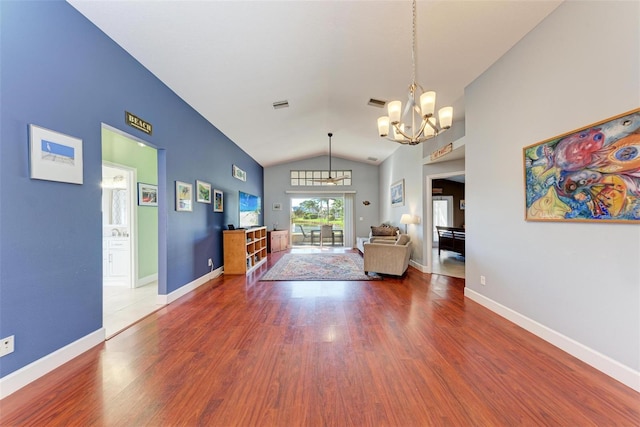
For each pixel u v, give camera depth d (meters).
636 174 1.63
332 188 9.02
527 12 2.23
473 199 3.31
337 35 2.64
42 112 1.84
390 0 2.20
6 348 1.61
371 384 1.70
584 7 1.94
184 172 3.76
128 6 2.14
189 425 1.37
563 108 2.11
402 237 4.85
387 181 7.96
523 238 2.53
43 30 1.85
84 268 2.15
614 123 1.74
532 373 1.81
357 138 6.45
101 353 2.10
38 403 1.52
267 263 6.04
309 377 1.77
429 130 2.71
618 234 1.73
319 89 3.96
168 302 3.32
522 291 2.55
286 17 2.38
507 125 2.73
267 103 4.24
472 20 2.35
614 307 1.75
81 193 2.14
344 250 8.27
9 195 1.64
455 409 1.48
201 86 3.45
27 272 1.73
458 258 6.73
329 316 2.85
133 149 4.05
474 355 2.04
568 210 2.06
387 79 3.48
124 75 2.62
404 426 1.36
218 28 2.47
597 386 1.67
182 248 3.69
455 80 3.32
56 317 1.92
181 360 1.99
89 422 1.38
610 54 1.77
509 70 2.70
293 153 7.86
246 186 6.82
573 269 2.04
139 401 1.54
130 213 4.04
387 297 3.52
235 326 2.60
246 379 1.75
